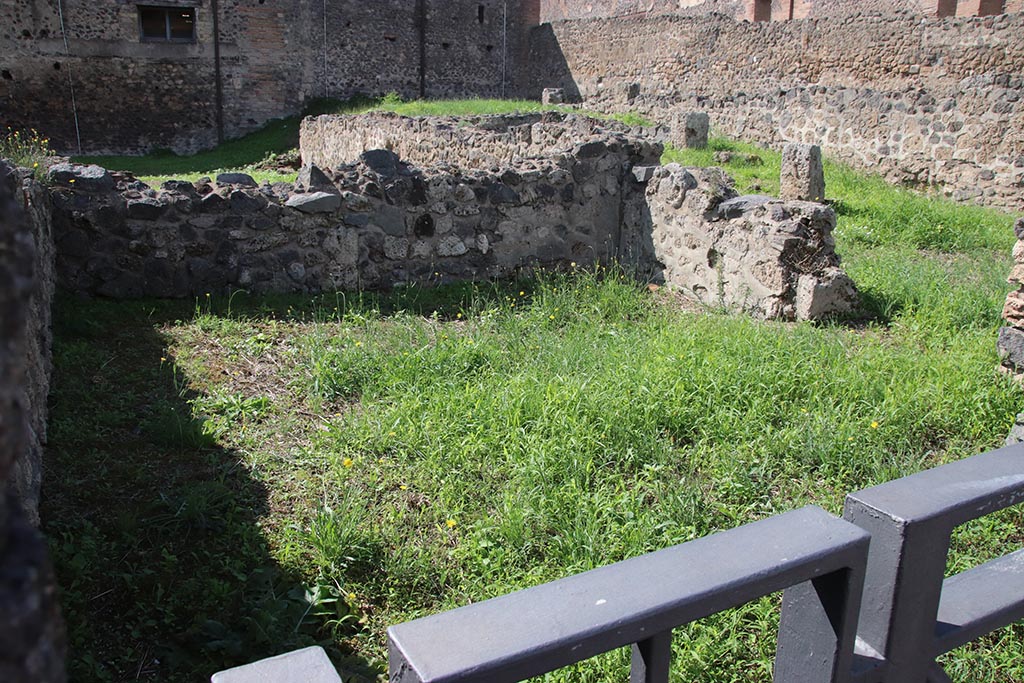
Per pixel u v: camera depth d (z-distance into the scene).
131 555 3.04
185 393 4.48
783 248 6.09
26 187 4.41
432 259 6.93
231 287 6.23
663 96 17.12
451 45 26.42
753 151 14.02
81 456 3.70
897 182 13.32
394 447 3.90
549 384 4.43
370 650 2.69
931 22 12.80
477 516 3.38
